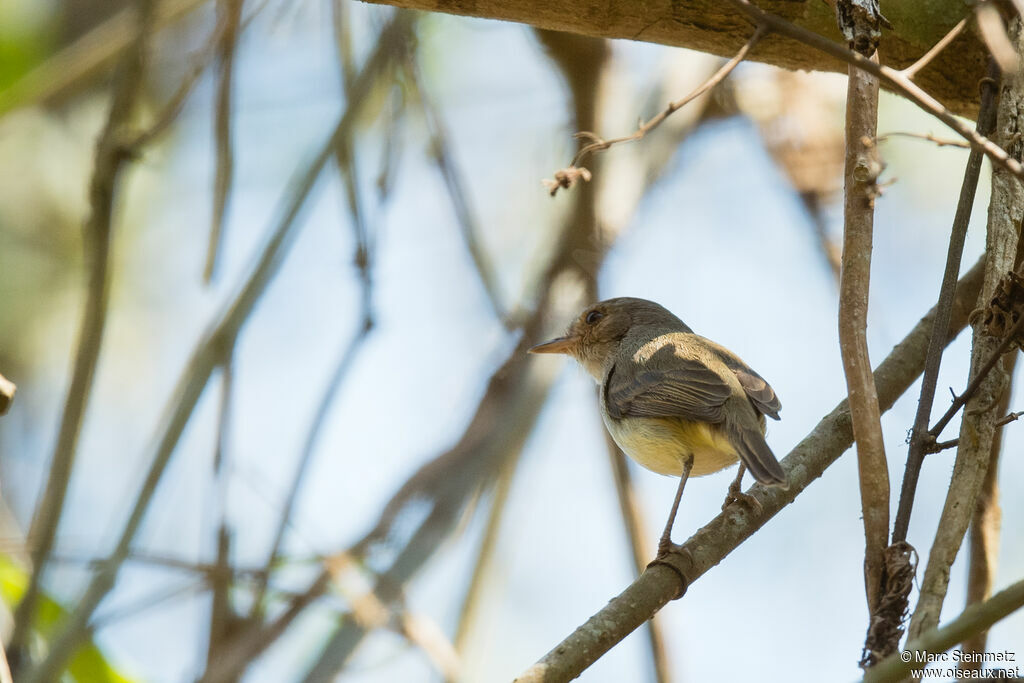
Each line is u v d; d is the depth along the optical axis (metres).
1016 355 7.67
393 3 8.28
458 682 9.67
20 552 9.31
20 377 15.12
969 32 8.70
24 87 11.93
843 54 6.32
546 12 8.30
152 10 10.18
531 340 11.47
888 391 8.44
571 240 11.93
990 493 7.60
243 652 9.34
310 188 10.03
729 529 8.19
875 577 6.32
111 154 9.73
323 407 10.05
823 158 11.63
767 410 10.05
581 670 7.11
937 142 6.54
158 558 9.31
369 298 10.14
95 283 9.52
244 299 9.73
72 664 9.62
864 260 6.59
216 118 10.08
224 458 9.73
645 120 12.30
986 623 5.29
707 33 8.48
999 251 7.09
